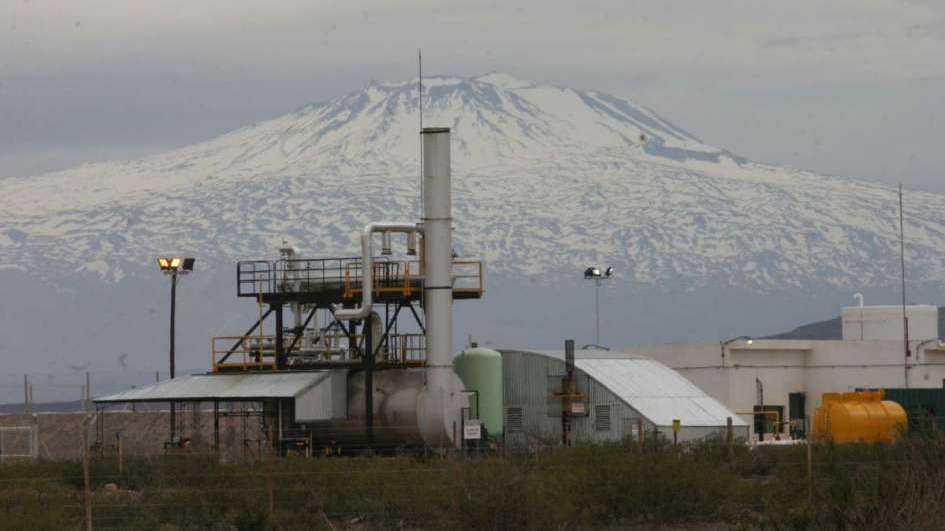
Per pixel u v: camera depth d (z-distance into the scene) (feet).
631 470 459.73
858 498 381.40
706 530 440.45
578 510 446.19
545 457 548.31
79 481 569.23
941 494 379.14
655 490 453.58
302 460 602.85
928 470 403.54
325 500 465.47
